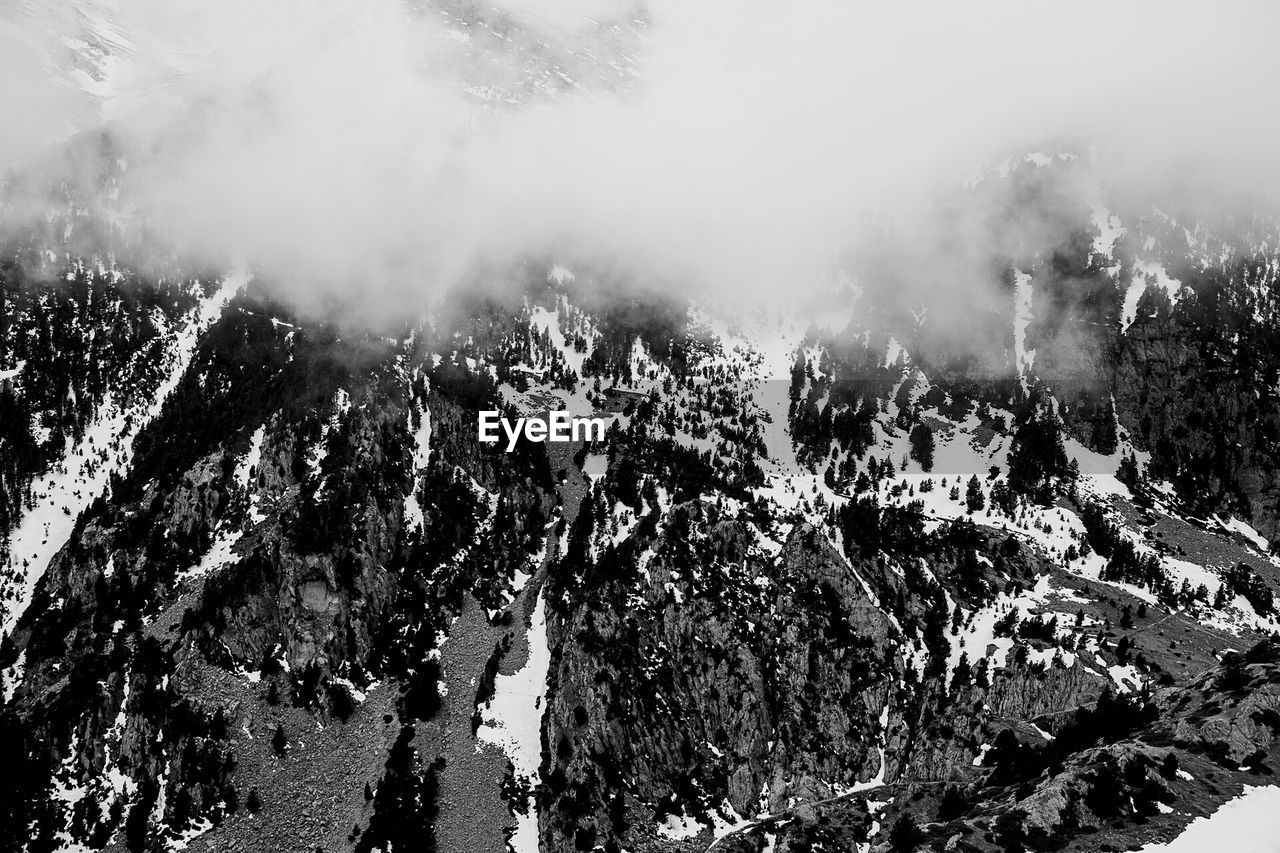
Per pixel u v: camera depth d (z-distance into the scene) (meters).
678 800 189.75
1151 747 160.62
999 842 147.12
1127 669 194.00
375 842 179.12
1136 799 148.12
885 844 166.00
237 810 185.75
